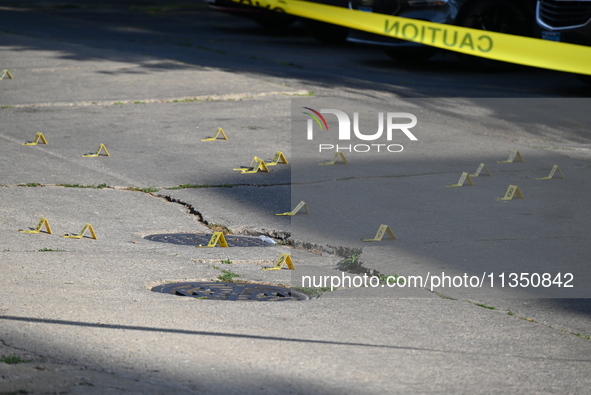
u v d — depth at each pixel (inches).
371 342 298.4
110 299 331.3
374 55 1139.3
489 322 329.7
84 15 1560.0
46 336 282.5
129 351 272.8
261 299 348.5
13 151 599.8
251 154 620.1
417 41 976.9
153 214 479.2
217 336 294.0
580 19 851.4
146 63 974.4
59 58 995.3
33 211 464.1
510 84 934.4
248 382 251.0
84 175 548.7
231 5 1317.7
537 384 265.7
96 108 751.1
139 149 621.6
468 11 974.4
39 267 367.9
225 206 498.9
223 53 1095.0
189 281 368.5
